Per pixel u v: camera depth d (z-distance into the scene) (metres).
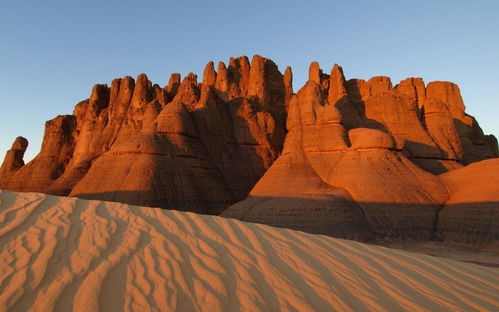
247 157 45.38
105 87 63.78
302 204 29.88
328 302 5.09
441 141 43.75
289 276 5.63
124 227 6.26
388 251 8.52
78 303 3.86
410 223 27.89
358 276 6.29
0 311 3.52
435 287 6.58
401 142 34.47
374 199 29.72
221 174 42.59
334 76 47.69
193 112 45.38
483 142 52.94
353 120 43.38
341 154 36.19
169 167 37.44
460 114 51.72
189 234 6.54
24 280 4.07
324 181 35.03
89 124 57.50
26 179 58.09
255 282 5.18
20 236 5.14
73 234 5.54
